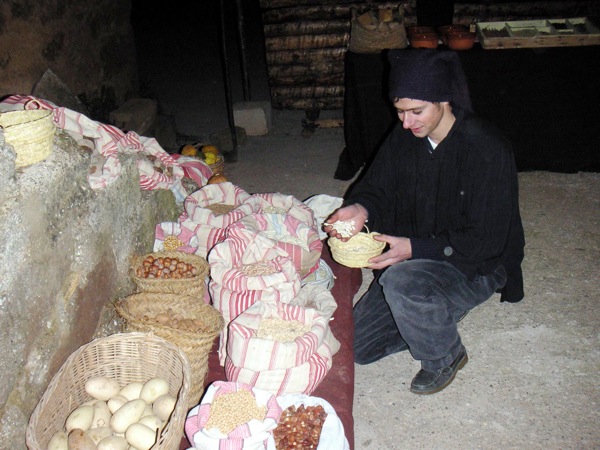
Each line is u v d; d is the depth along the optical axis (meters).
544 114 4.96
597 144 5.04
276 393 2.39
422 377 2.93
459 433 2.73
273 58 6.32
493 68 4.84
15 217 2.10
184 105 7.38
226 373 2.48
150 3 13.25
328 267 3.33
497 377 3.04
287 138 6.33
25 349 2.20
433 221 2.83
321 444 2.13
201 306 2.69
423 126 2.52
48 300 2.34
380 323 3.10
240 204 3.49
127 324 2.63
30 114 2.37
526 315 3.49
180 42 10.27
